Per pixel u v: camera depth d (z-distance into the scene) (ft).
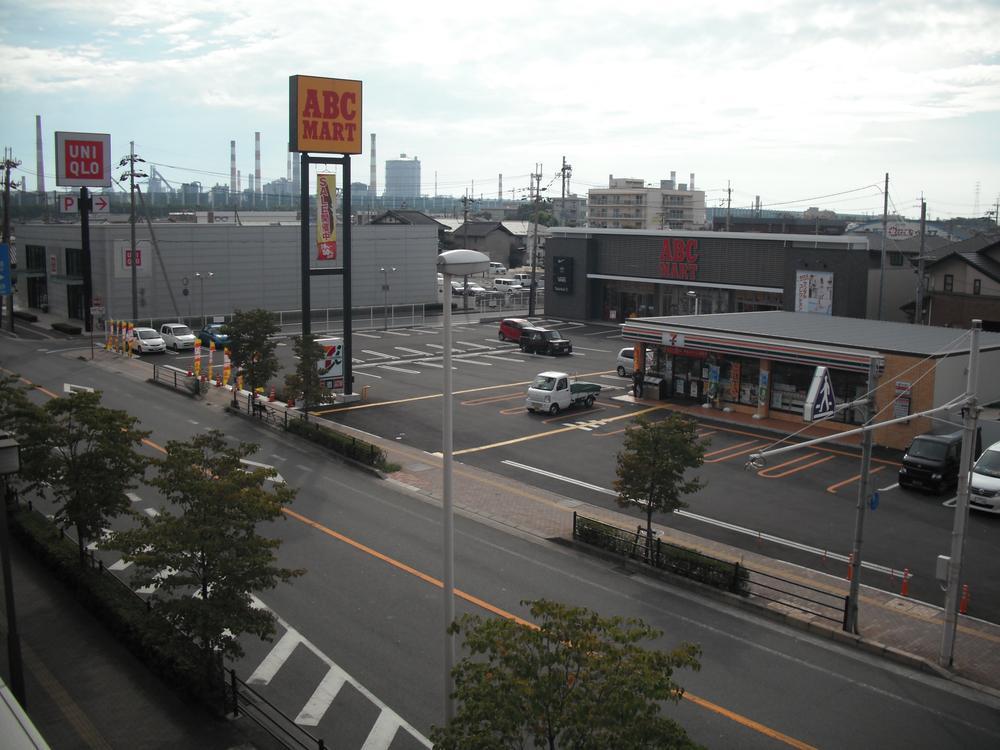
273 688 57.21
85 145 221.66
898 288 206.18
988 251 195.93
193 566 53.31
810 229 375.25
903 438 120.57
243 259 256.11
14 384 154.40
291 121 135.64
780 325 154.30
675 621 69.36
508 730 33.19
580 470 111.04
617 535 83.61
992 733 53.83
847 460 116.26
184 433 126.62
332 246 144.05
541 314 279.49
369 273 282.36
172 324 209.56
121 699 54.60
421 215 451.12
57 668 58.44
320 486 104.17
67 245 252.42
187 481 53.16
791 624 69.21
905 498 100.94
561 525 91.25
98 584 68.23
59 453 76.13
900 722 54.85
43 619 66.08
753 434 130.93
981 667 62.28
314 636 64.85
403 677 58.80
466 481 106.11
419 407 145.59
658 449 79.77
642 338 155.22
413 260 291.99
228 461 56.59
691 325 153.48
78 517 69.87
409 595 72.74
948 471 102.12
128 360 188.34
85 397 73.26
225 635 58.49
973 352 60.85
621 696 32.48
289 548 83.41
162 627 52.95
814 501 99.66
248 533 53.57
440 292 301.22
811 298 197.57
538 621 67.62
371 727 52.60
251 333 136.46
